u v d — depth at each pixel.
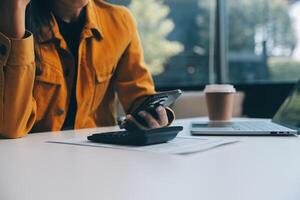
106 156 0.65
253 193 0.41
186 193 0.41
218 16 3.36
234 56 3.33
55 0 1.23
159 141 0.77
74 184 0.46
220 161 0.59
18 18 0.97
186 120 1.45
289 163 0.57
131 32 1.44
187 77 3.38
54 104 1.22
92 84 1.29
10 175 0.51
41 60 1.17
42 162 0.60
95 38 1.31
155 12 3.36
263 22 3.22
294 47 3.08
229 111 1.34
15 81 0.96
